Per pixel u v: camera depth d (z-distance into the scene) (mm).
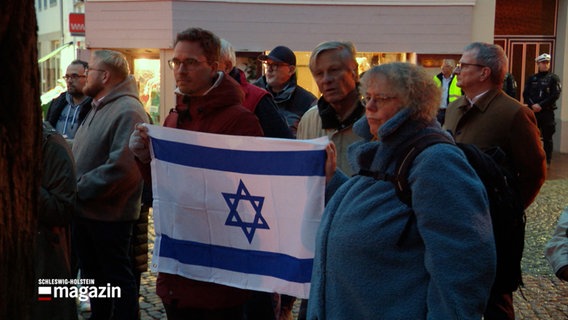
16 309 2287
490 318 3973
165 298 3998
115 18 16234
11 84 2199
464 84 4664
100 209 5078
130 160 5043
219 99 3928
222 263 3877
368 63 16266
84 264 5289
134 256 5543
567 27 18750
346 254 2785
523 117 4520
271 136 5012
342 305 2809
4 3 2137
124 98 5211
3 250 2232
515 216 3539
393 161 2812
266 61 6930
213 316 3932
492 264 2615
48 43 25328
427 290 2670
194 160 3889
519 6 19188
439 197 2625
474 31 16250
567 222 3395
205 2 15719
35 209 2354
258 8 15867
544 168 4570
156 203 3990
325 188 3715
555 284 6922
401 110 2785
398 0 16078
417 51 16250
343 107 4234
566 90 18719
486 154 3592
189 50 3889
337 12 16047
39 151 2338
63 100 7359
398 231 2711
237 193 3828
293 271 3734
